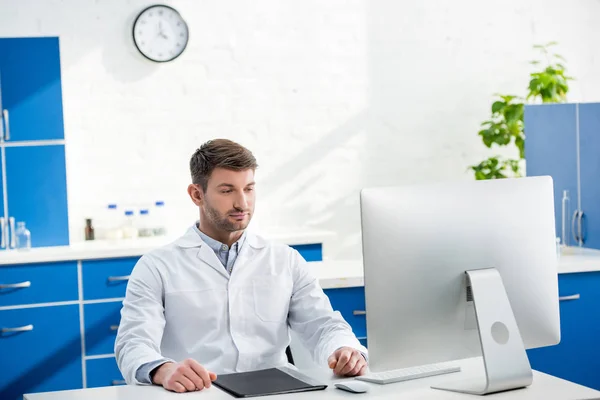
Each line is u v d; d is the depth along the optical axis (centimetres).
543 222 205
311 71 478
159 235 453
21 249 407
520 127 470
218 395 191
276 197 476
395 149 491
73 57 445
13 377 393
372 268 187
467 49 498
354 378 207
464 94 500
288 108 476
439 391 191
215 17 462
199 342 228
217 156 221
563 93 472
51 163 416
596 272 340
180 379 195
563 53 511
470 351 198
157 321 222
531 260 203
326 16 478
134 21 448
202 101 463
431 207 192
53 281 396
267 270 236
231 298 230
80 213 448
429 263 191
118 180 454
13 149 411
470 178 502
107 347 402
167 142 459
